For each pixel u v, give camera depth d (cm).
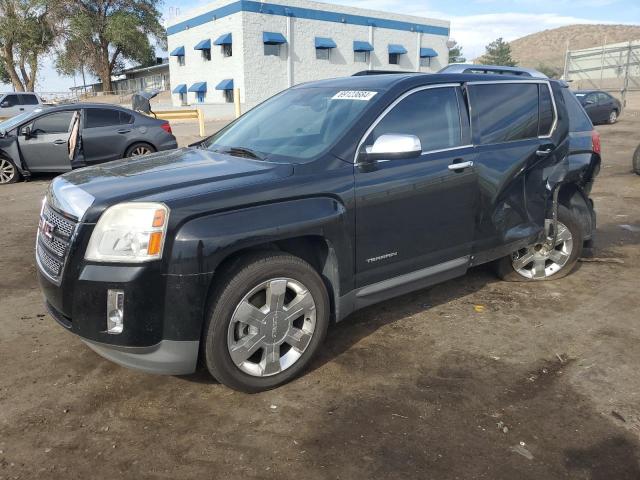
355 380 343
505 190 435
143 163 372
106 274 282
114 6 4372
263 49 3219
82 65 4384
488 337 400
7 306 458
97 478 259
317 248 348
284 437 288
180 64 3856
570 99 570
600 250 610
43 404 317
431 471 263
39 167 1069
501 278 509
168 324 288
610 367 358
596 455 274
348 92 399
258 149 382
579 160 538
